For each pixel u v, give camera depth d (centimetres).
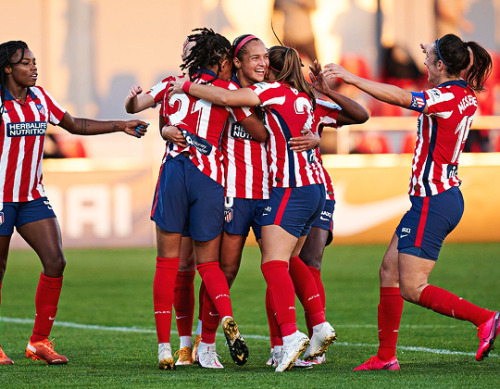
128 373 1720
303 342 1712
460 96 1703
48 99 1950
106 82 6531
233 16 6469
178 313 1909
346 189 5291
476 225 5303
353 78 1681
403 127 6147
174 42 6544
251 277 3953
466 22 6372
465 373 1684
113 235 5241
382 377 1630
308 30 6394
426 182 1712
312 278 1842
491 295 3306
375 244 5281
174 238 1781
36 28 6506
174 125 1788
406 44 6388
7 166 1873
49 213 1938
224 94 1717
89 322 2756
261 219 1767
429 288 1702
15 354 2081
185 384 1567
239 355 1672
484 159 5666
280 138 1745
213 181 1769
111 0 6506
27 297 3425
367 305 3108
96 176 5241
